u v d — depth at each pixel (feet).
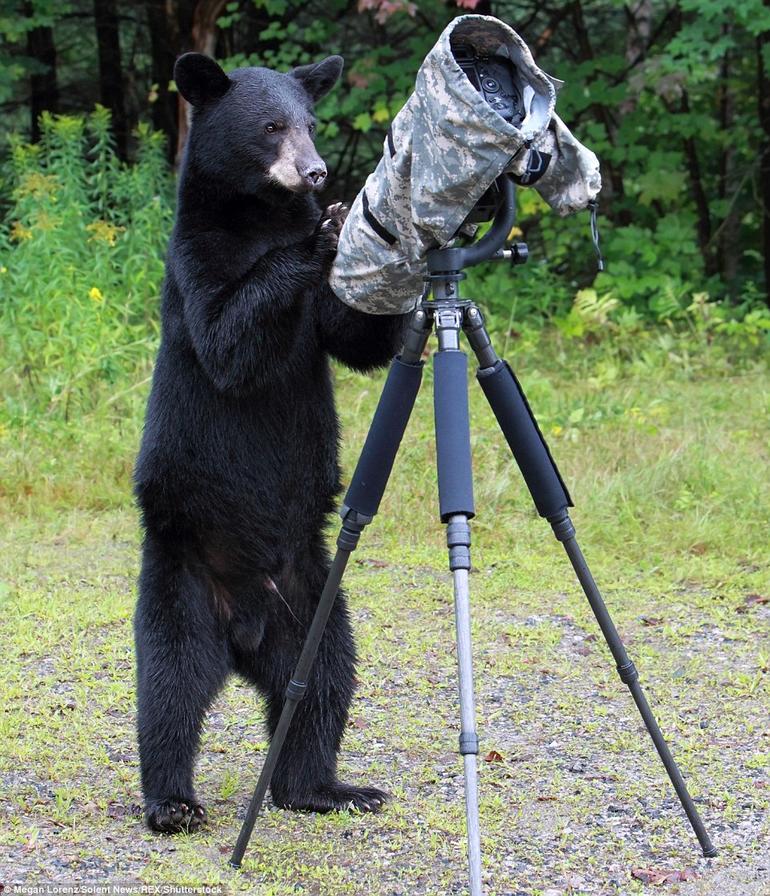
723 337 64.39
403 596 35.22
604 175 76.79
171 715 21.04
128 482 43.70
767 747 25.16
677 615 33.73
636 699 19.76
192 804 21.35
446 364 17.65
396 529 40.37
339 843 20.90
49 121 64.85
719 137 72.54
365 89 69.41
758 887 19.47
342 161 86.43
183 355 21.31
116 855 20.24
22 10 76.89
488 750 25.25
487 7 70.64
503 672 29.66
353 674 22.34
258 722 26.96
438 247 17.85
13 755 24.57
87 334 49.73
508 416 18.52
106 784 23.47
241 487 21.35
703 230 79.71
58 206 60.64
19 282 54.54
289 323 19.85
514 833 21.39
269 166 20.97
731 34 73.61
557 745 25.49
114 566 37.42
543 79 17.20
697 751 25.02
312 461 21.83
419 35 74.54
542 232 71.82
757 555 38.01
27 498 42.57
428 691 28.66
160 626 21.29
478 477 42.68
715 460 43.88
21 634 31.48
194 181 21.24
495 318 63.10
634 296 68.39
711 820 21.89
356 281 19.04
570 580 36.45
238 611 22.04
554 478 18.83
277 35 70.85
